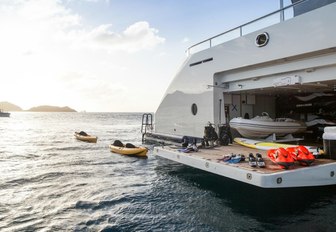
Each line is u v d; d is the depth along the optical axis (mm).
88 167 12852
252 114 12336
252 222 5914
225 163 6672
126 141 26375
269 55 7996
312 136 12164
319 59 7211
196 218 6254
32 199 7953
